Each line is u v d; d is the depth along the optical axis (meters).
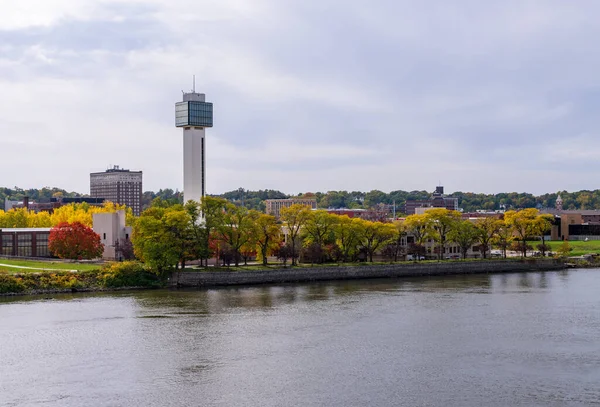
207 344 146.50
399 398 113.19
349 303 196.50
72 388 118.50
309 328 161.25
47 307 188.50
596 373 125.50
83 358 136.00
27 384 120.56
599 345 145.12
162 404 111.06
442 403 110.94
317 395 114.81
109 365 131.38
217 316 176.12
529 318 173.25
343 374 125.69
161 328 161.25
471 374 125.38
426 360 134.12
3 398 113.88
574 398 112.75
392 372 126.75
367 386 119.06
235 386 119.31
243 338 151.50
